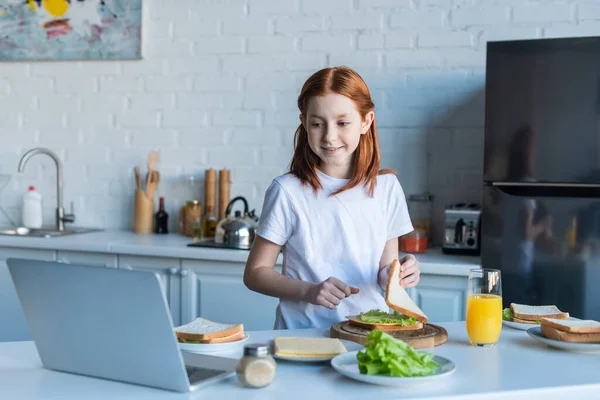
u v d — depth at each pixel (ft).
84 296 3.92
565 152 8.75
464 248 9.81
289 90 11.35
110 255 10.37
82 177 12.33
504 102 8.95
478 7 10.49
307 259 6.00
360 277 6.04
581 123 8.68
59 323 4.09
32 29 12.24
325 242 6.02
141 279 3.68
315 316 5.90
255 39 11.44
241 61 11.52
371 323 4.99
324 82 5.46
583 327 4.65
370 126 6.08
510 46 8.90
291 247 6.09
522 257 8.93
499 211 9.00
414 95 10.82
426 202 10.67
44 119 12.41
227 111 11.63
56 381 4.03
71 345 4.11
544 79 8.79
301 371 4.19
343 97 5.45
